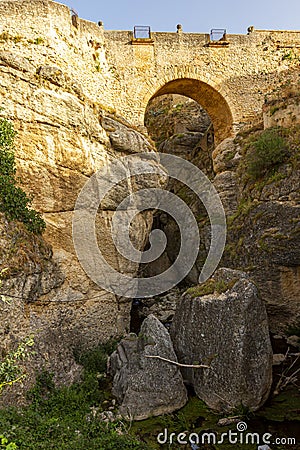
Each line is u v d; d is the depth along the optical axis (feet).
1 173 32.76
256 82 69.10
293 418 29.07
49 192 37.88
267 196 48.57
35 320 30.96
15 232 30.89
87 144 42.80
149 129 93.45
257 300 31.76
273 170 50.39
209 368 31.07
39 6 49.88
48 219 37.06
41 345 30.94
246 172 57.41
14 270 28.76
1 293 27.50
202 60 67.00
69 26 53.26
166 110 93.56
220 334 31.53
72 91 42.70
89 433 24.57
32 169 37.17
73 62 53.11
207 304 33.22
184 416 29.35
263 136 52.95
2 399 25.73
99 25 61.67
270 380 31.50
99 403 30.45
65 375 32.07
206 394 30.81
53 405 28.12
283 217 44.34
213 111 73.46
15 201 31.99
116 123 48.85
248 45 69.10
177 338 34.96
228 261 51.34
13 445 17.21
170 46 65.31
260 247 45.21
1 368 18.57
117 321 43.50
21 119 37.52
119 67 62.13
